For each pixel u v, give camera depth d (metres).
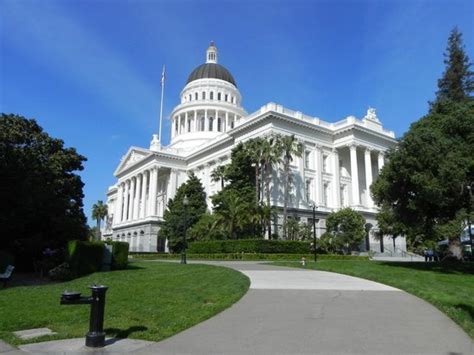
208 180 72.69
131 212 86.62
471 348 7.95
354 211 51.81
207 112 93.62
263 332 9.12
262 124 58.38
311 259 40.00
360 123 64.06
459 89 46.12
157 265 28.47
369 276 19.50
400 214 26.36
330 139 63.44
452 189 23.39
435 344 8.21
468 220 25.62
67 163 35.09
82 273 22.39
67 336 8.80
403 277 19.19
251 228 47.62
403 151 24.77
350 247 51.91
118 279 19.30
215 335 8.88
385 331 9.20
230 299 12.91
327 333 9.02
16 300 13.41
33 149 32.41
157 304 12.29
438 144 24.05
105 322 10.00
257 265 28.61
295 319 10.38
